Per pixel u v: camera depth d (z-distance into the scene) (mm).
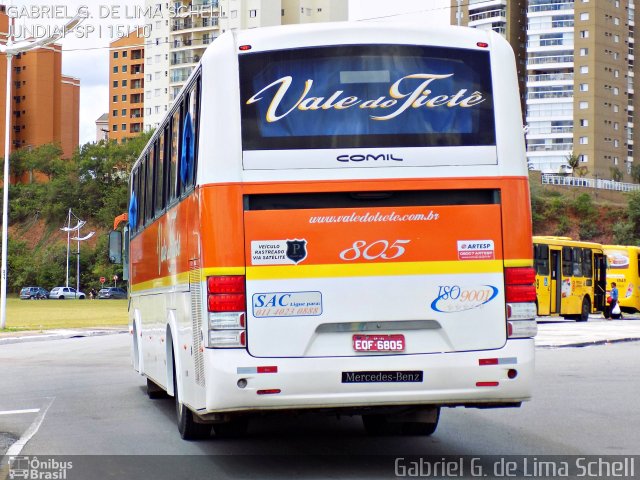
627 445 10086
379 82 8617
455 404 8656
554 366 20109
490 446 10039
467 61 8750
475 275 8500
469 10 150625
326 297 8336
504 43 8867
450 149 8586
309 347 8312
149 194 13789
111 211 136500
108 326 41438
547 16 142875
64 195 143875
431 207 8500
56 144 163375
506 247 8570
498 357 8461
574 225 114750
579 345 26672
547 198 116938
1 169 158125
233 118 8492
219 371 8227
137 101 170000
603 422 11898
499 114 8711
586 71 141500
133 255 16531
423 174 8516
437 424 11773
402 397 8359
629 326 37594
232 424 10625
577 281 41438
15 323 45219
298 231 8375
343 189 8422
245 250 8328
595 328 35812
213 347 8258
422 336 8438
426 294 8422
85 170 145250
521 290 8555
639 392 15289
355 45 8641
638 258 50188
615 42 144250
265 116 8508
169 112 11352
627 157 146750
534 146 144250
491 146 8656
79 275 131750
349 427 11656
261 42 8609
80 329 38156
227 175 8398
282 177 8422
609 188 125750
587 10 141500
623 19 145875
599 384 16516
